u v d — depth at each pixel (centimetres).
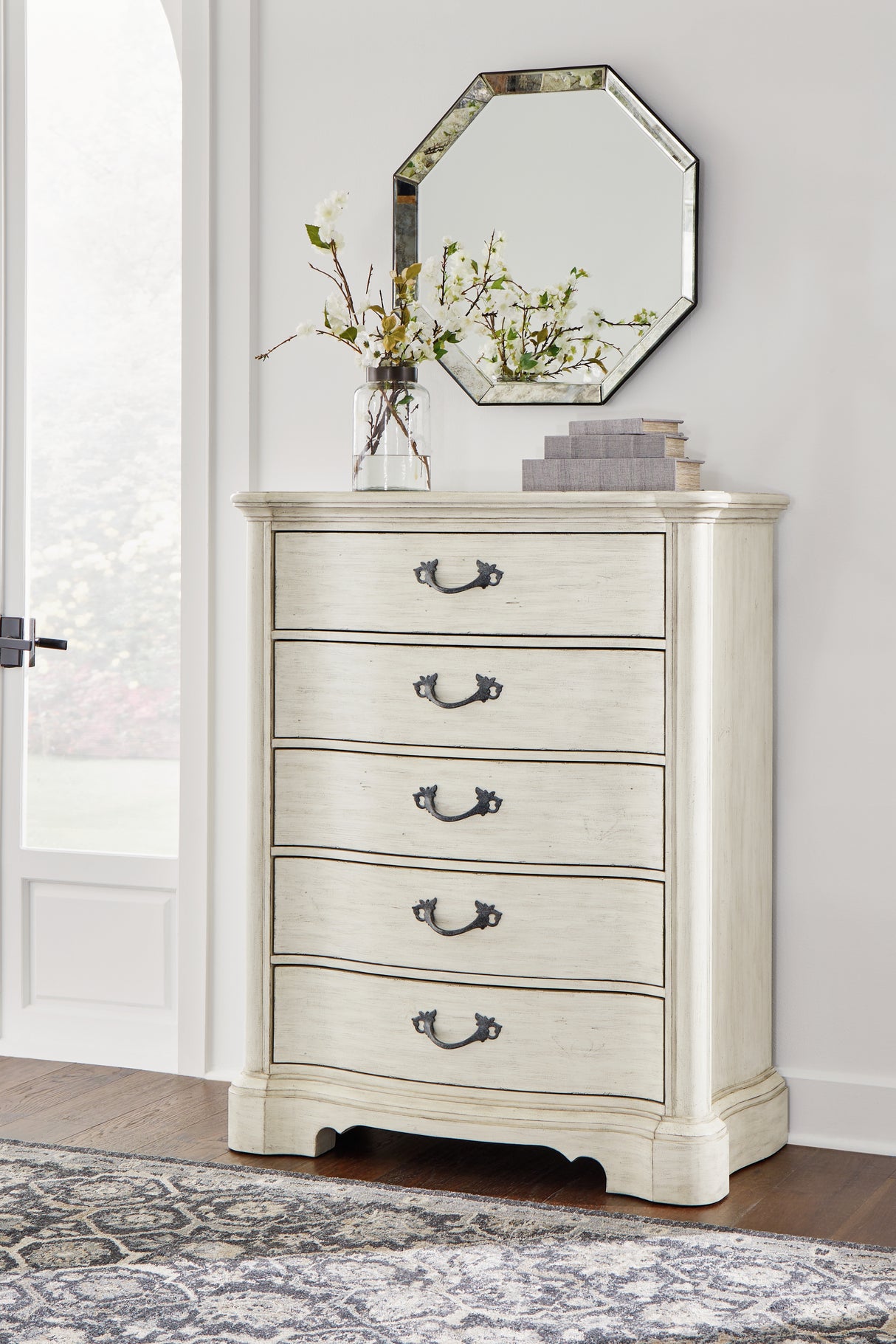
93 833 335
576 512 248
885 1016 278
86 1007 335
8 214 337
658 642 245
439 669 258
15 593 340
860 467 277
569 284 295
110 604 333
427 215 304
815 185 278
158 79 326
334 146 311
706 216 286
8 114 336
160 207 326
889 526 276
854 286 276
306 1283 215
